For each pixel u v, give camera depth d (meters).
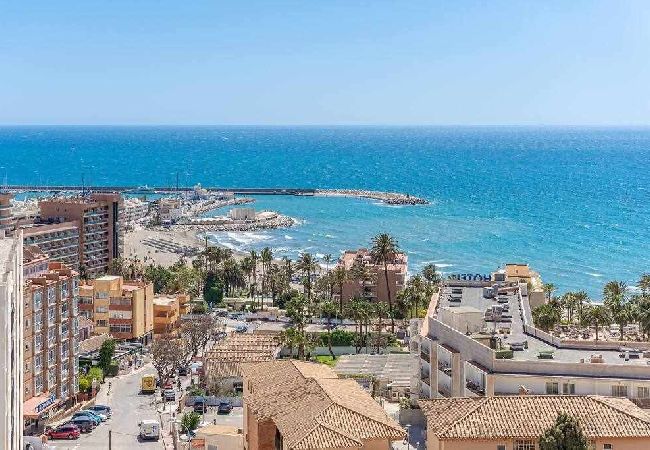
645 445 95.50
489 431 95.94
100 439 161.50
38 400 169.75
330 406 95.50
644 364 121.44
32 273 184.75
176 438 157.12
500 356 125.56
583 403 100.19
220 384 190.88
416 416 138.12
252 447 106.25
